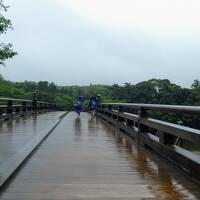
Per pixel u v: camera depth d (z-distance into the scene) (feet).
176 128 19.58
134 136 31.32
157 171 19.15
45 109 97.14
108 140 31.71
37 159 22.02
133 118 31.76
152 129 27.94
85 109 103.71
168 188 15.76
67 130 40.50
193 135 17.07
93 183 16.43
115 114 43.98
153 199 14.15
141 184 16.38
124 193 14.92
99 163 21.11
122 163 21.18
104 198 14.17
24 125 44.98
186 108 17.26
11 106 55.72
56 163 20.88
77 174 18.17
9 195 14.44
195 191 15.33
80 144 28.91
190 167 17.89
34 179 17.03
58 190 15.21
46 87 191.01
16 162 19.84
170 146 21.85
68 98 170.50
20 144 27.89
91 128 43.47
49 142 29.81
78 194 14.66
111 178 17.46
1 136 33.06
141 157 23.17
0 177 16.39
